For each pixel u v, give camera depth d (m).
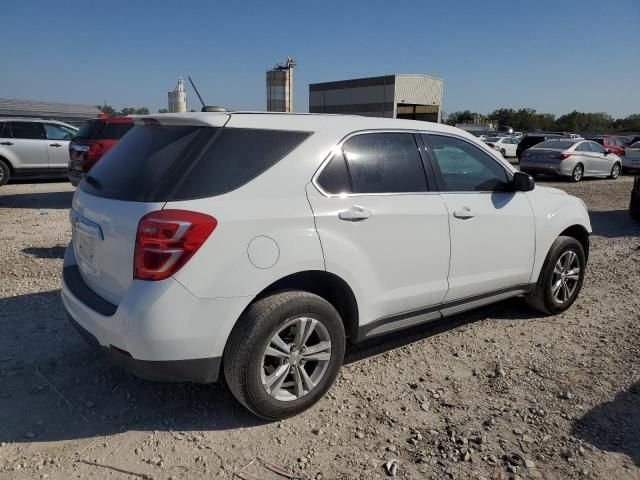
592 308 5.39
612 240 8.68
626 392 3.69
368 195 3.54
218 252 2.88
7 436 3.05
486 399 3.58
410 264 3.76
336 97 58.22
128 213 2.91
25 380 3.67
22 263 6.44
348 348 4.33
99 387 3.62
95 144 9.97
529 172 19.33
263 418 3.24
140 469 2.82
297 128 3.38
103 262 3.11
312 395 3.35
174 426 3.21
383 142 3.74
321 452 2.99
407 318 3.90
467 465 2.90
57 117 29.14
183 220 2.80
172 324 2.82
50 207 10.92
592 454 3.01
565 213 4.98
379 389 3.69
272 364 3.22
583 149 18.89
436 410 3.44
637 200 10.05
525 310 5.30
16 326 4.54
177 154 3.03
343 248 3.35
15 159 13.91
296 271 3.15
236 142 3.13
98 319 3.00
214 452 2.97
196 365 2.94
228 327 2.96
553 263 4.89
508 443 3.10
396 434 3.17
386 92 53.19
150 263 2.80
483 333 4.71
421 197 3.84
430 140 4.06
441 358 4.19
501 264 4.45
